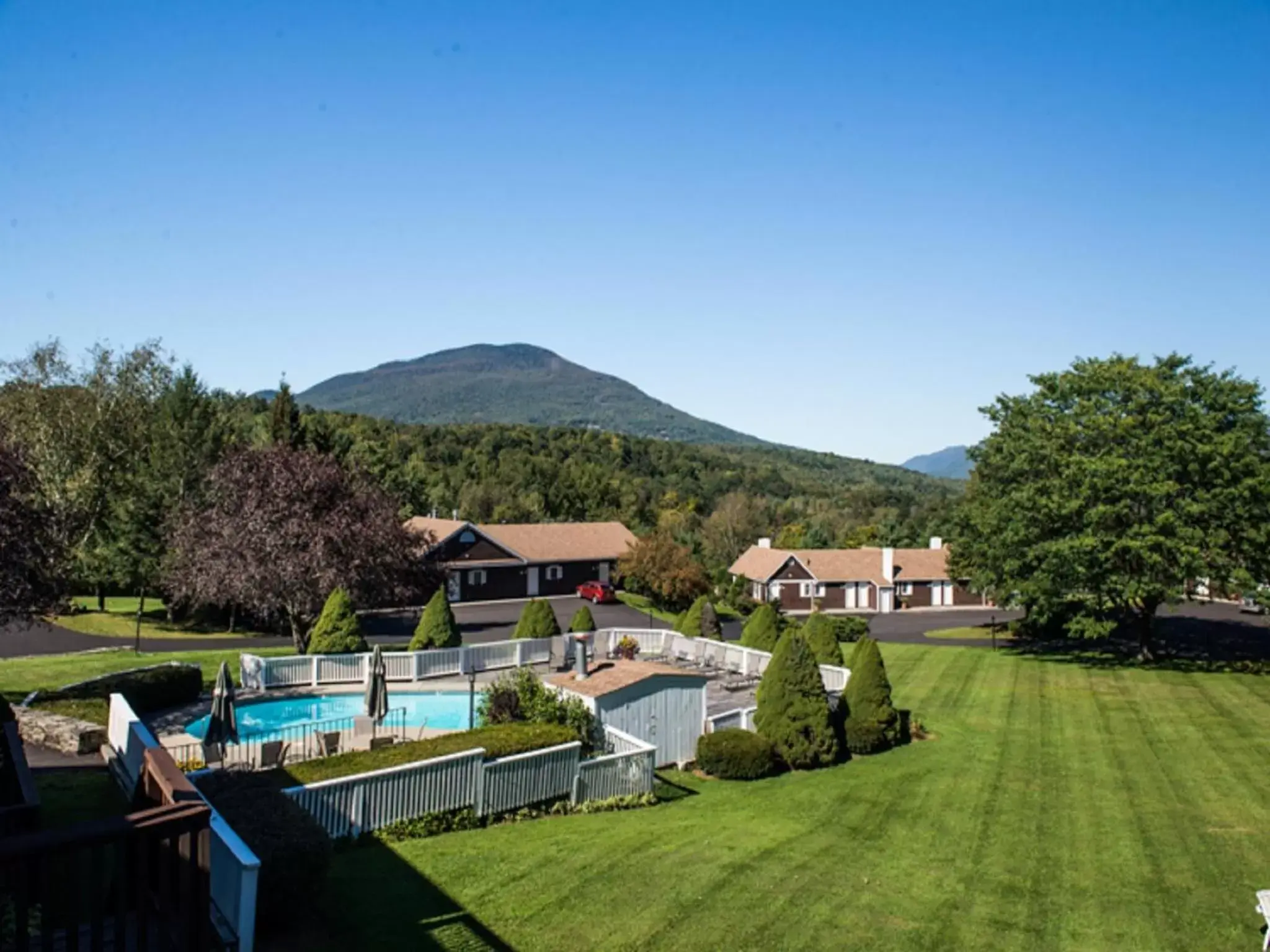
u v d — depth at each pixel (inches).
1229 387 1496.1
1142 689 1330.0
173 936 294.0
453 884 471.8
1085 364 1658.5
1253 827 706.2
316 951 372.5
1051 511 1551.4
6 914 270.7
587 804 665.6
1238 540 1491.1
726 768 810.2
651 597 2470.5
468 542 2391.7
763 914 475.2
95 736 714.2
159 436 1862.7
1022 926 499.5
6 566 795.4
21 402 1834.4
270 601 1253.7
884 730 945.5
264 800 442.0
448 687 1058.1
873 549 2886.3
